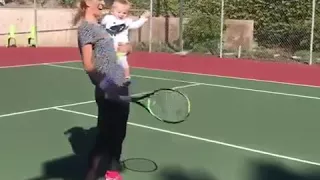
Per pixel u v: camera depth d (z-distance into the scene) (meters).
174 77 12.80
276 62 15.99
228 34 18.06
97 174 4.68
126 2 4.91
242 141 6.64
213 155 5.99
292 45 17.64
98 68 4.30
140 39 19.23
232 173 5.36
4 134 6.72
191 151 6.13
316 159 5.92
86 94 9.98
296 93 10.59
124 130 4.68
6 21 19.05
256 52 17.41
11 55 16.53
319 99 9.88
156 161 5.69
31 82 11.41
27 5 24.69
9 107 8.51
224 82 12.02
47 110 8.35
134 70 14.01
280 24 17.83
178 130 7.14
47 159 5.70
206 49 17.97
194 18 18.12
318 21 16.80
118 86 4.39
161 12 20.44
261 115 8.27
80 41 4.22
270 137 6.87
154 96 5.45
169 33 19.06
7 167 5.39
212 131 7.13
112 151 4.71
